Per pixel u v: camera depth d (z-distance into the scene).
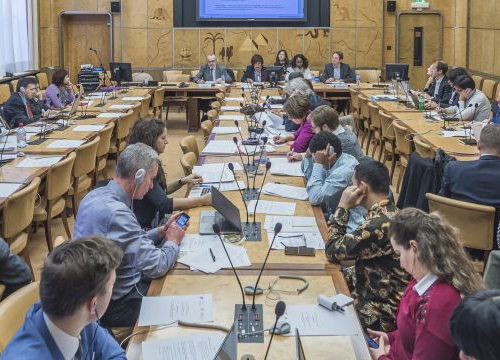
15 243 3.87
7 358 1.52
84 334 1.79
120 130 6.80
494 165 3.78
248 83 10.30
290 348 1.94
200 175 4.04
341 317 2.13
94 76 10.95
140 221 3.38
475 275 1.97
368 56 12.28
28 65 11.42
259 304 2.23
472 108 6.63
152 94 9.34
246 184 3.86
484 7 10.94
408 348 2.05
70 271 1.54
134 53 12.28
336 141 3.53
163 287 2.38
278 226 2.50
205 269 2.54
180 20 12.29
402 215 2.07
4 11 10.27
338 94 9.88
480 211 3.53
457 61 12.23
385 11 12.29
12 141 5.30
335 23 12.17
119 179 2.72
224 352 1.59
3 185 3.97
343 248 2.54
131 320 2.69
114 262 1.62
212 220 3.11
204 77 10.75
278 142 5.24
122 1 12.10
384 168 2.70
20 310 2.10
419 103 7.34
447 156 4.38
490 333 1.18
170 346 1.95
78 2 12.05
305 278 2.46
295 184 3.88
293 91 5.88
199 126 10.08
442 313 1.90
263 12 12.14
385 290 2.51
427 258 1.96
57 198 4.72
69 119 6.62
